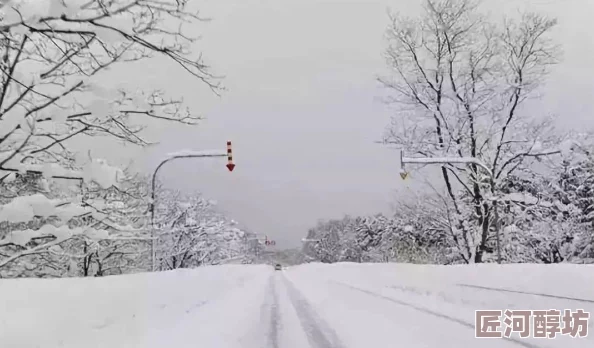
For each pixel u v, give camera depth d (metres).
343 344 8.02
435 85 29.27
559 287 11.63
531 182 31.28
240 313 12.43
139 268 25.34
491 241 30.44
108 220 6.46
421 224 32.88
